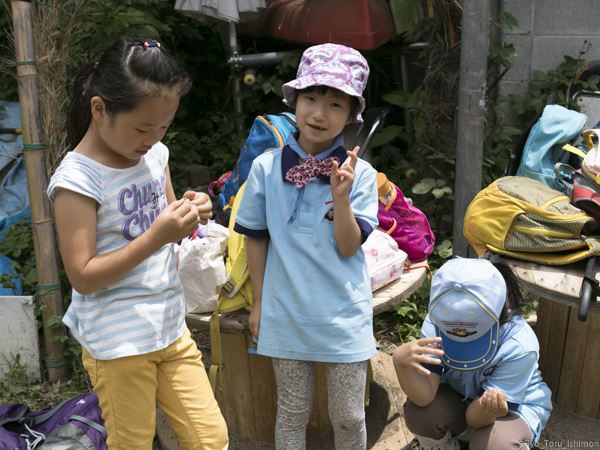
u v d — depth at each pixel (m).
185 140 5.03
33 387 3.13
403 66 4.88
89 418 2.62
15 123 4.25
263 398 2.69
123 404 2.03
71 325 2.07
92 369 2.04
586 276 2.40
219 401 2.82
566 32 4.37
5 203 4.04
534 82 4.44
